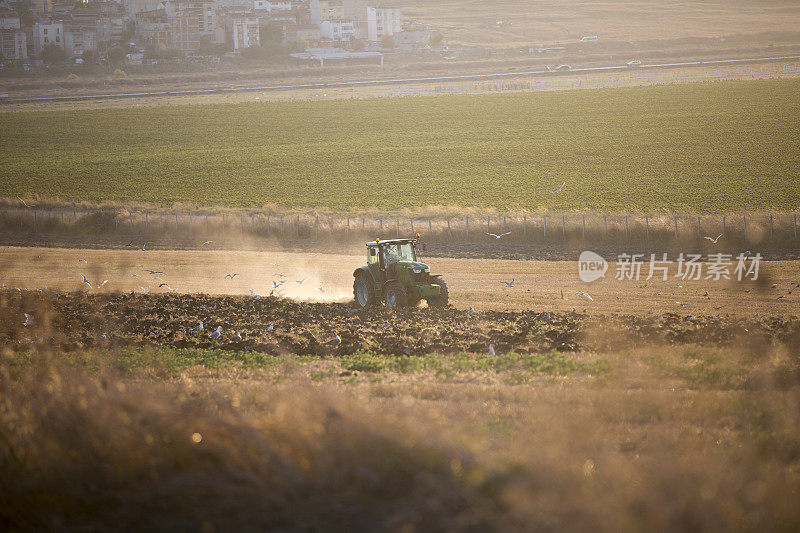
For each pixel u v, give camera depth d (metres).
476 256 149.75
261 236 178.38
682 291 108.12
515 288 113.94
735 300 100.00
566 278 122.50
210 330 79.62
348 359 60.59
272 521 23.52
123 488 25.55
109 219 189.50
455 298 105.12
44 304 95.06
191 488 25.39
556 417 36.16
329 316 86.94
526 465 26.94
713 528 23.59
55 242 175.62
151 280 127.44
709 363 54.50
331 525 23.23
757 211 176.62
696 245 149.75
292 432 28.16
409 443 27.25
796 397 43.00
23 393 33.28
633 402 41.84
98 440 27.44
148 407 29.91
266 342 70.81
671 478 26.42
